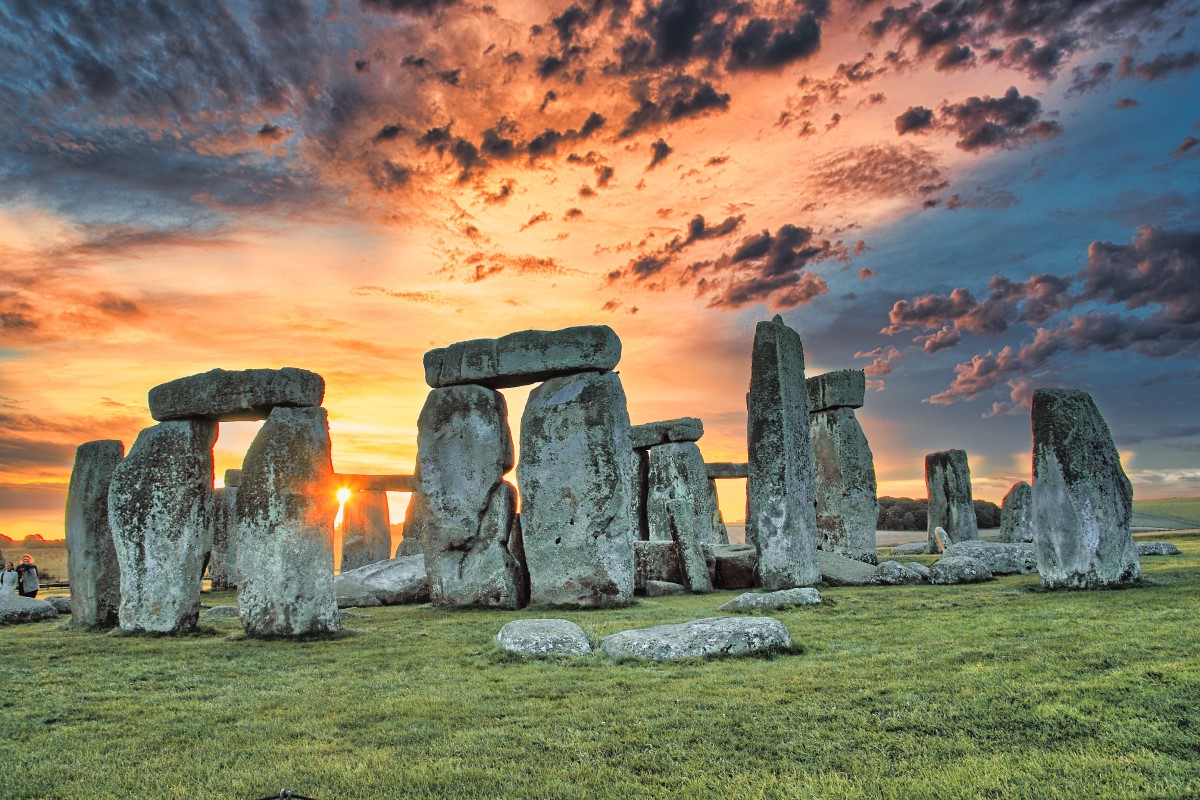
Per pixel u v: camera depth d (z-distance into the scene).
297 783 5.07
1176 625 8.38
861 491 19.80
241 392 10.96
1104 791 4.50
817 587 15.02
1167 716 5.61
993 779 4.71
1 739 6.25
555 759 5.37
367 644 10.04
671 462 23.20
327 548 10.94
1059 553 12.13
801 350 16.19
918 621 10.02
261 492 10.80
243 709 6.96
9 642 10.82
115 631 11.50
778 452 14.94
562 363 14.43
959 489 25.11
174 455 11.57
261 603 10.64
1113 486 11.98
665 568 17.06
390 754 5.58
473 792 4.85
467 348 15.28
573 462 14.30
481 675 7.96
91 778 5.32
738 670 7.57
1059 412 12.36
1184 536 23.03
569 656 8.60
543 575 14.26
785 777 4.89
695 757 5.30
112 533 11.83
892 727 5.73
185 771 5.40
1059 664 7.10
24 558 17.95
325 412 11.37
